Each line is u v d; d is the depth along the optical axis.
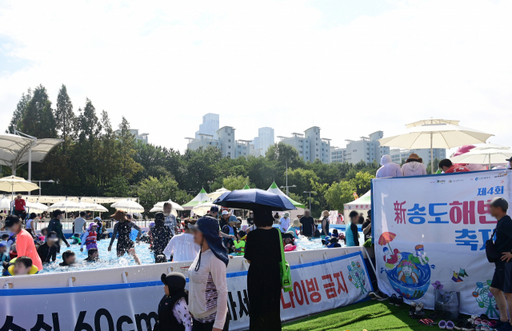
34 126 50.75
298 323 5.35
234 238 9.65
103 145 55.59
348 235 8.05
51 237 9.23
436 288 5.91
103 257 12.47
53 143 26.23
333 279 6.47
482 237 5.51
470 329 4.97
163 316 3.42
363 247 7.36
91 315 4.00
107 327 4.05
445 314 5.48
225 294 3.16
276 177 81.00
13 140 20.67
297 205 22.12
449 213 5.90
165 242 8.51
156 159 74.75
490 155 10.94
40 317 3.69
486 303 5.35
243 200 4.02
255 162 81.88
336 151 179.12
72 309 3.91
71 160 52.78
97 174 54.88
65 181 51.16
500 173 5.39
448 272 5.82
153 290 4.56
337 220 30.36
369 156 161.00
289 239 9.93
